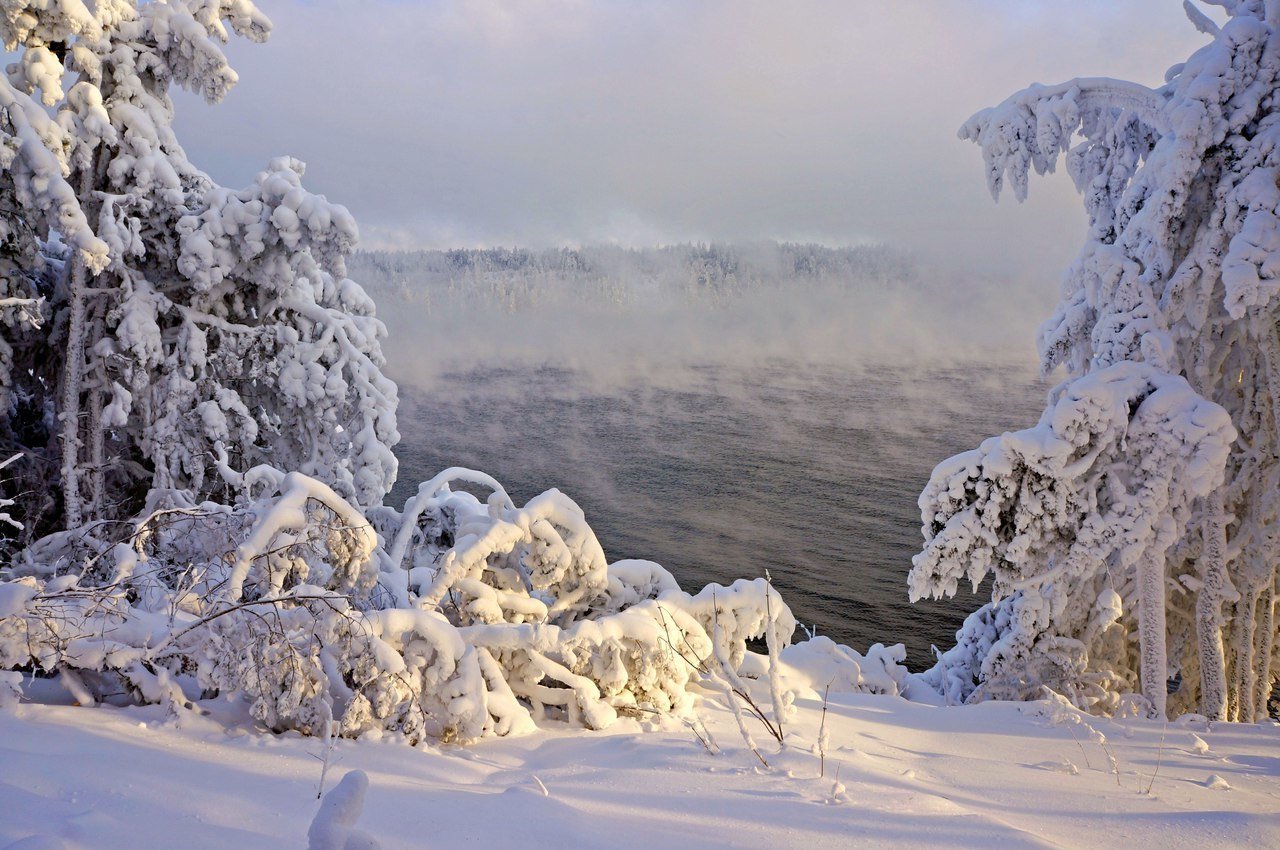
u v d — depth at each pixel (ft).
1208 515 41.27
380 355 47.14
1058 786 17.52
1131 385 35.14
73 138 37.01
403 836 11.03
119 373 41.60
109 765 12.57
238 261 42.16
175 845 9.75
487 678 19.54
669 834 12.17
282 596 17.70
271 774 13.57
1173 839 13.85
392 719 17.53
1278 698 48.39
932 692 40.83
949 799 15.71
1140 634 36.78
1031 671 38.34
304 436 45.16
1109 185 41.91
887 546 188.55
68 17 36.19
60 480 40.65
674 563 179.11
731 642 26.35
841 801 14.07
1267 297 35.47
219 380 43.91
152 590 21.99
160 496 40.73
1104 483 35.45
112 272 40.37
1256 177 36.68
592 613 26.50
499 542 22.81
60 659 16.89
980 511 35.27
